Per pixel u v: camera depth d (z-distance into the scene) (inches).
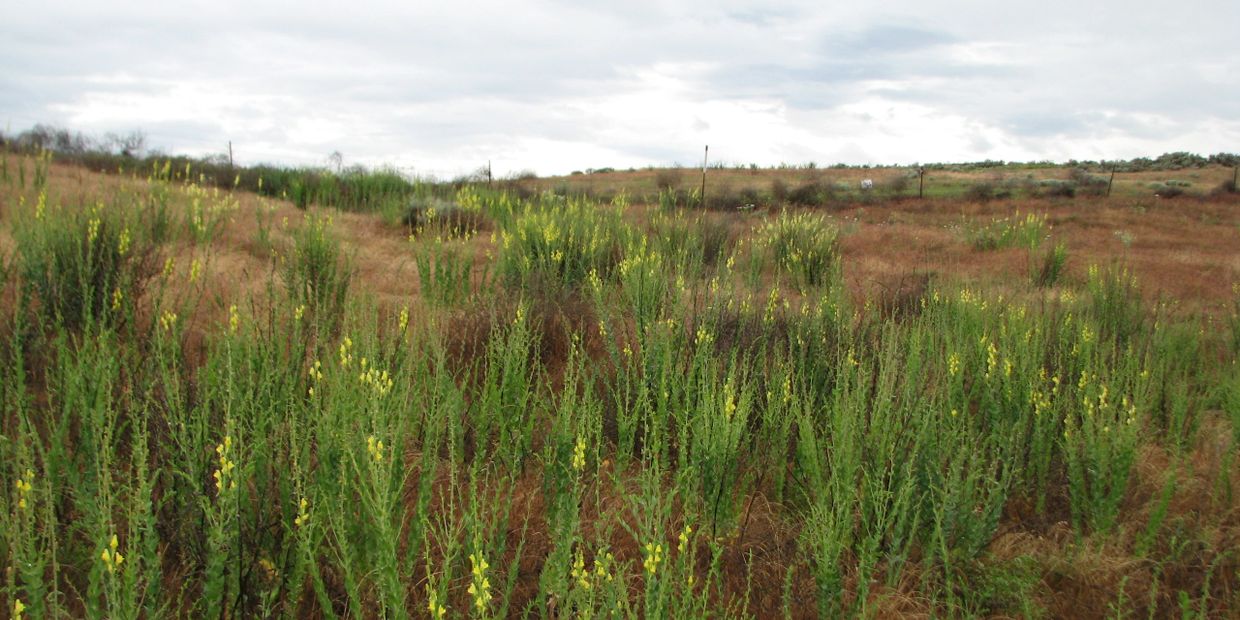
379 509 112.8
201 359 190.9
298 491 122.6
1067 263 526.0
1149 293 435.2
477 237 470.6
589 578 125.0
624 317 262.7
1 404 150.7
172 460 128.4
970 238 647.1
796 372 212.1
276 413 144.0
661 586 109.1
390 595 112.0
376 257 384.5
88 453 133.9
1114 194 1104.2
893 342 196.7
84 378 153.6
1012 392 205.2
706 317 234.5
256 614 111.7
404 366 177.0
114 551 97.9
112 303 208.7
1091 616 141.9
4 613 108.9
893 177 1396.4
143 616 112.7
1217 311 402.9
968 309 292.4
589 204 500.4
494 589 129.7
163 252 291.0
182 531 122.8
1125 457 169.2
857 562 150.9
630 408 201.0
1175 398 223.8
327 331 196.5
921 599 142.3
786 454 179.3
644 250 339.9
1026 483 183.5
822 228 516.7
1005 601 142.6
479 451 167.8
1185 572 151.8
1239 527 166.2
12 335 184.4
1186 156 1843.0
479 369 223.8
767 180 1408.7
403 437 142.9
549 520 151.3
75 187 423.5
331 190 650.8
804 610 137.3
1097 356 238.2
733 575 143.1
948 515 151.9
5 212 338.6
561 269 345.1
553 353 249.0
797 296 343.0
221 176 717.3
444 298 285.3
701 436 163.3
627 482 170.1
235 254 333.1
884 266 493.4
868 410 195.6
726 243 434.3
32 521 110.6
